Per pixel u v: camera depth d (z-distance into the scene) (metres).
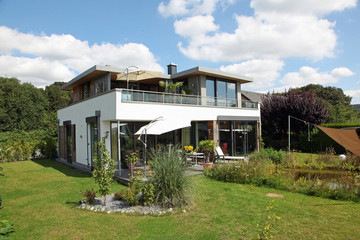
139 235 5.36
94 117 13.46
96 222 6.17
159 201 7.30
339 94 46.09
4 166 16.91
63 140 19.44
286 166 13.54
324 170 12.62
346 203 7.36
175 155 7.97
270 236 4.74
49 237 5.41
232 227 5.65
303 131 23.69
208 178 11.10
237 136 18.42
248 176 10.18
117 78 16.75
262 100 27.00
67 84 18.81
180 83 17.36
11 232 5.73
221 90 19.66
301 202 7.47
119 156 11.55
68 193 9.35
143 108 12.63
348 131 10.62
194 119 15.34
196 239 5.09
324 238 5.04
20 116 34.38
